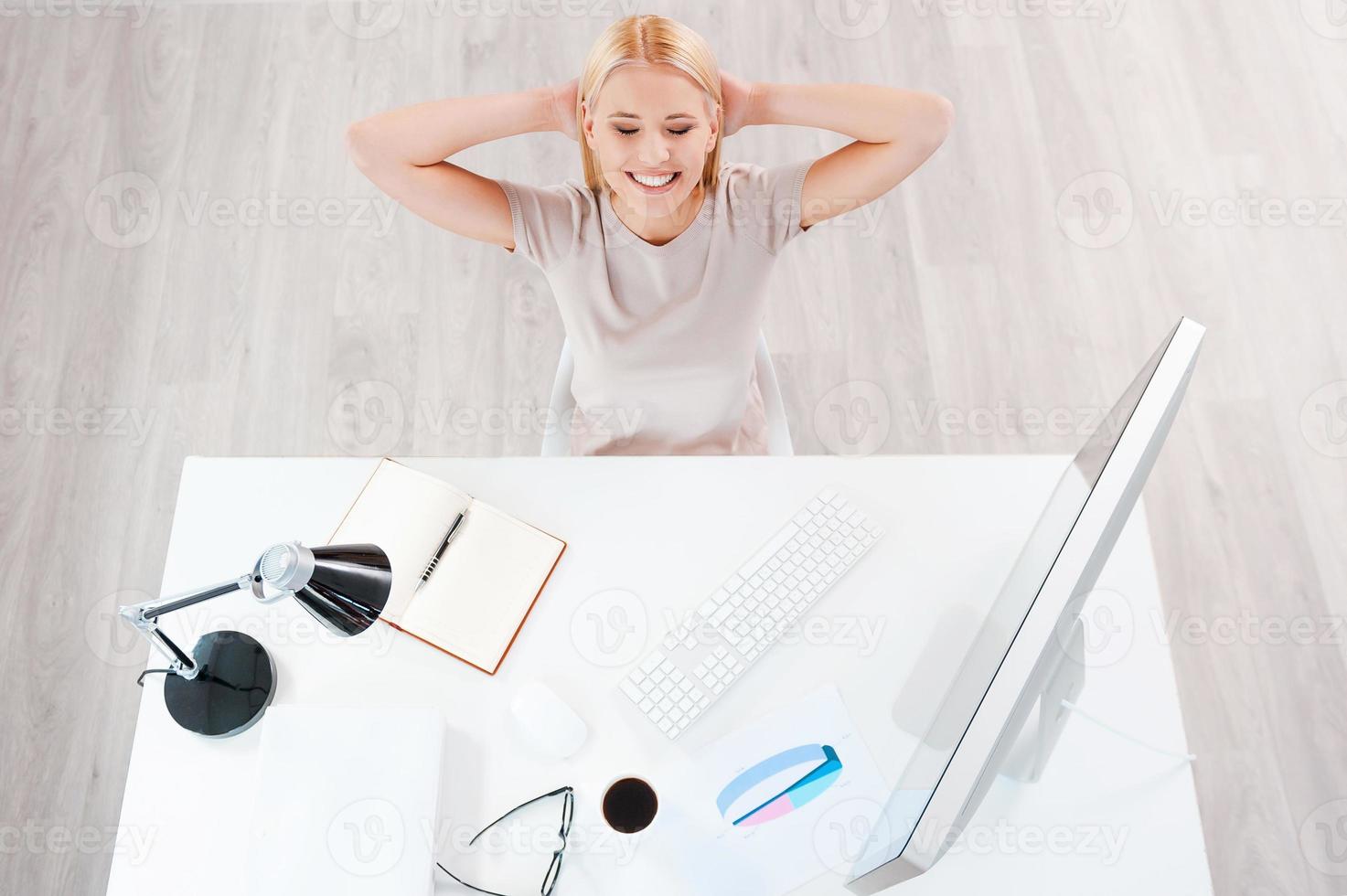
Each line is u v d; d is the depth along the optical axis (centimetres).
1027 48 290
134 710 213
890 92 154
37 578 225
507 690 142
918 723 142
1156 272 263
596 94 140
